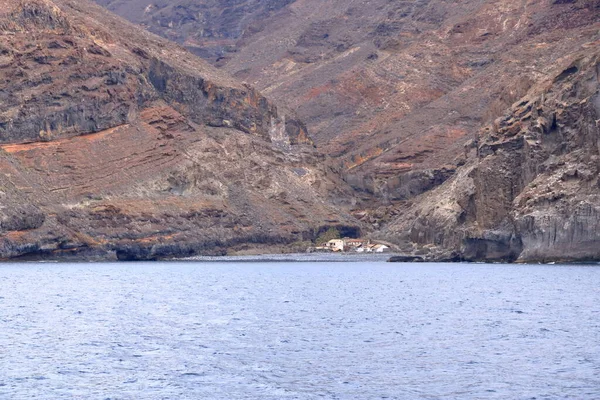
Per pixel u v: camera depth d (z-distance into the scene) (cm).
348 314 17888
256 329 15688
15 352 13475
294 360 12950
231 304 19888
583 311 18038
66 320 16850
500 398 11000
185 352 13488
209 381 11756
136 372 12206
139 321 16712
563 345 13988
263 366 12575
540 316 17325
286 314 17888
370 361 12900
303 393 11225
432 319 17000
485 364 12681
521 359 12975
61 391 11281
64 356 13200
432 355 13288
